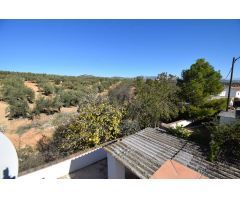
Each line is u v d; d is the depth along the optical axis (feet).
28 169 23.03
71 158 26.14
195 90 52.03
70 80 147.74
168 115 43.04
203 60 55.42
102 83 130.11
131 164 18.22
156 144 22.07
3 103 67.72
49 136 35.70
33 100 74.95
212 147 18.67
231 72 44.73
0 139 12.39
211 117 50.98
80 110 34.99
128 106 38.34
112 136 31.63
